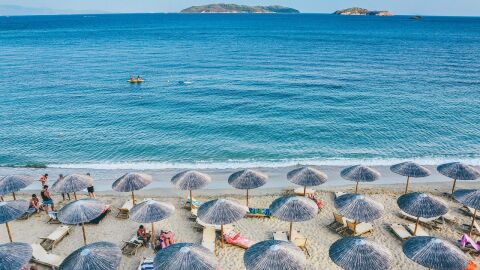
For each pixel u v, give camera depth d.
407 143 26.64
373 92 42.22
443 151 25.14
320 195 18.16
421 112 34.03
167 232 13.95
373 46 91.25
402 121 31.50
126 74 54.97
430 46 90.69
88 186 15.98
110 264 10.17
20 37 118.56
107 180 20.83
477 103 37.00
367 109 35.16
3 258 10.27
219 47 90.25
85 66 61.75
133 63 65.56
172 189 19.44
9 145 26.36
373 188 19.23
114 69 59.22
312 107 36.00
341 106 36.31
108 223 15.69
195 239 14.52
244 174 15.97
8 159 24.02
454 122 31.16
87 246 10.62
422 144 26.42
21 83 47.50
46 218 16.08
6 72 55.12
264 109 35.47
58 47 90.06
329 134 28.52
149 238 14.12
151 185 20.02
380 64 63.50
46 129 29.78
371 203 12.83
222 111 34.88
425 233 14.34
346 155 24.52
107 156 24.50
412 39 109.62
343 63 64.88
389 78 50.84
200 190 19.25
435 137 27.78
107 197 18.30
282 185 19.86
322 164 23.02
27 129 29.77
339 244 10.89
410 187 19.36
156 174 21.64
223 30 152.88
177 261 9.98
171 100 39.09
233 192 18.95
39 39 111.31
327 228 15.20
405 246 11.02
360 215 12.49
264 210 15.88
